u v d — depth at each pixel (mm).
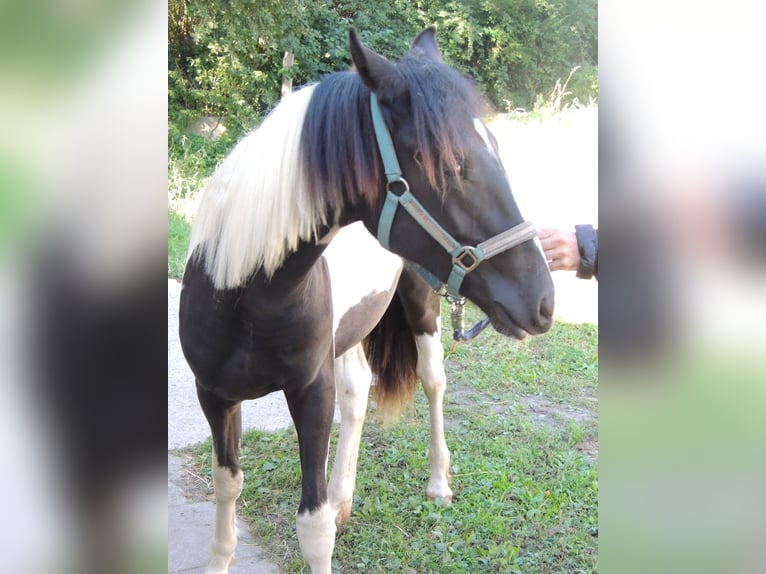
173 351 4152
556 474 3107
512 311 1535
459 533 2660
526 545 2604
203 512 2717
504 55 12031
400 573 2406
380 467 3107
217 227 1691
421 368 2904
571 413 3785
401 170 1515
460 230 1519
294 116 1589
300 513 1842
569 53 12266
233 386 1829
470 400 3891
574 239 1952
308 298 1734
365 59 1472
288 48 10000
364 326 2504
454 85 1532
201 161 8109
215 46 9516
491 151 1531
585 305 5648
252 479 2951
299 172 1544
